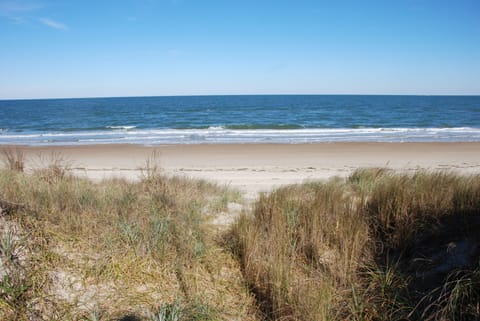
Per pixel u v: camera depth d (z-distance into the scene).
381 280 2.74
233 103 87.44
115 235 3.22
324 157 15.20
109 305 2.40
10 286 2.26
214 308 2.51
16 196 3.65
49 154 15.91
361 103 85.12
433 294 2.51
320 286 2.49
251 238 3.27
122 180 6.98
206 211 4.92
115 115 49.34
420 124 34.44
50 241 2.90
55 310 2.25
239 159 14.75
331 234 3.56
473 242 2.97
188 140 22.50
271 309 2.54
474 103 83.56
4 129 30.83
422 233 3.40
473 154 15.82
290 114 50.94
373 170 8.37
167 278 2.81
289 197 4.95
